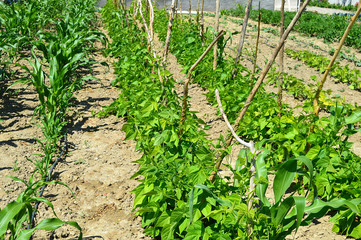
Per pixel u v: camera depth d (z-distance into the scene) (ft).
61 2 39.52
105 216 11.12
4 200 11.21
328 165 10.32
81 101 20.07
